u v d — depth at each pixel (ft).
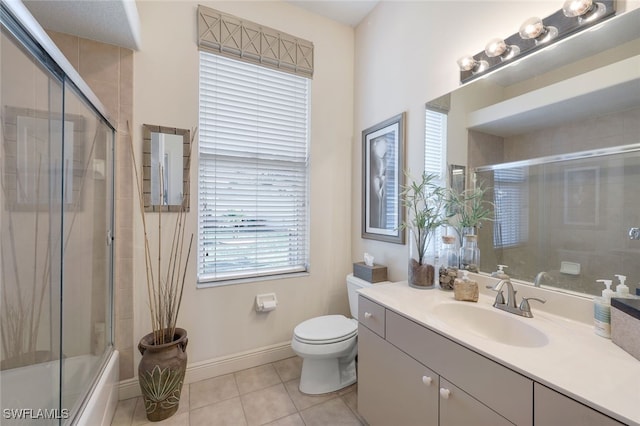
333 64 8.08
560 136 3.80
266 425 5.08
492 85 4.64
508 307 3.95
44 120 4.00
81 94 4.43
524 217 4.21
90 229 5.03
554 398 2.34
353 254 8.32
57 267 4.17
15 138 3.86
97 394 4.40
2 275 3.82
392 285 5.52
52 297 4.15
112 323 5.67
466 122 5.05
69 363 4.40
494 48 4.37
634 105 3.15
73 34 5.29
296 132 7.79
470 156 4.98
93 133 4.95
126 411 5.40
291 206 7.78
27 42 3.25
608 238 3.35
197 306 6.45
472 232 4.95
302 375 6.15
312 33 7.74
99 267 5.28
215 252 6.86
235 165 7.03
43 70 3.76
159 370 5.05
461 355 3.17
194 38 6.34
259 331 7.13
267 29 7.11
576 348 2.93
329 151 8.05
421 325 3.72
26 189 3.99
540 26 3.88
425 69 5.92
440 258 5.40
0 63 3.54
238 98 7.00
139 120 5.87
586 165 3.54
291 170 7.75
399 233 6.50
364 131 7.77
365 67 7.86
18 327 3.92
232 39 6.69
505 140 4.45
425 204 5.71
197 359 6.47
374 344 4.65
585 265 3.56
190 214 6.37
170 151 6.13
